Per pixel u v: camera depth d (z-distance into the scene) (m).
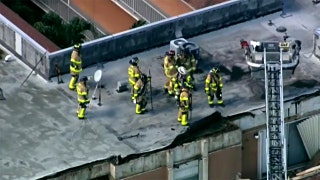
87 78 175.25
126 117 173.12
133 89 173.50
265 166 173.25
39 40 183.38
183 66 177.00
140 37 183.75
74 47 176.00
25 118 172.38
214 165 168.88
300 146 176.38
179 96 171.75
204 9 187.75
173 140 167.00
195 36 188.12
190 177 167.88
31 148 167.62
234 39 188.12
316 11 195.00
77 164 164.88
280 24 191.88
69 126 171.50
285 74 180.75
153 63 182.75
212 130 168.38
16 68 180.88
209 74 174.00
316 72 182.75
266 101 172.75
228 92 178.00
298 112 174.62
